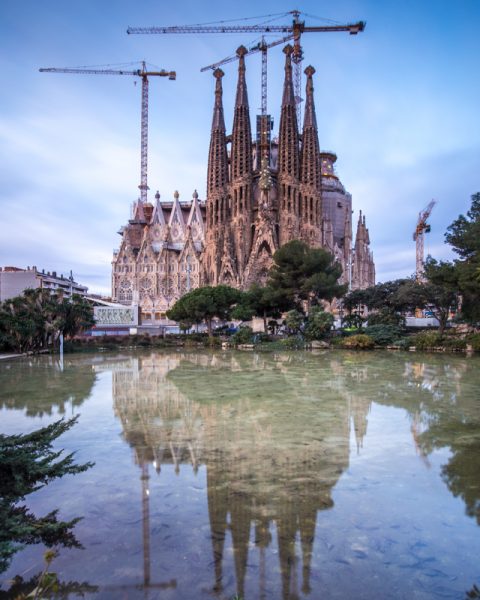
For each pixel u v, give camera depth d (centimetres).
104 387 2294
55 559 695
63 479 1009
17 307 4581
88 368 3238
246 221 12381
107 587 623
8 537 658
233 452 1194
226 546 729
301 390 2158
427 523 799
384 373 2811
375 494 921
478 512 841
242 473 1041
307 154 12812
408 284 5803
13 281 7125
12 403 1872
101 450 1217
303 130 12962
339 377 2631
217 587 623
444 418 1563
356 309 8381
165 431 1408
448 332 5356
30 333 4422
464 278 4031
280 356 4228
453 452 1186
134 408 1753
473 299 4347
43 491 942
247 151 12544
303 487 957
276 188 12975
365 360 3728
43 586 528
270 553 709
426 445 1250
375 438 1320
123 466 1092
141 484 980
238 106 12612
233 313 6062
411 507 862
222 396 2006
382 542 738
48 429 896
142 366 3369
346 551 712
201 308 5909
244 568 668
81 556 702
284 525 795
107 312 6644
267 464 1102
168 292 13550
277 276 6475
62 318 4781
